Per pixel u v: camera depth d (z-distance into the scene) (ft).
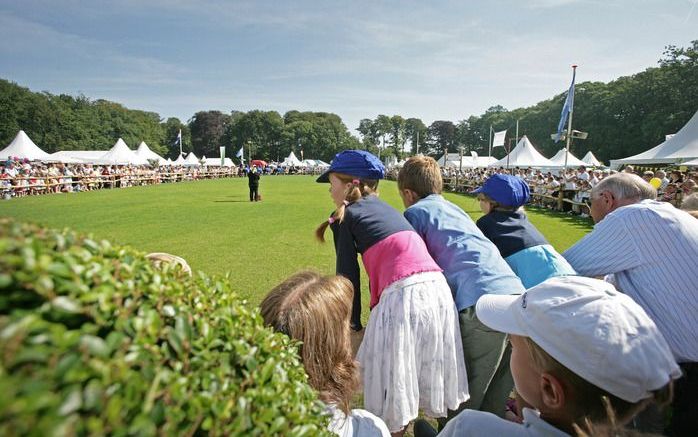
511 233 8.46
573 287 3.89
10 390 1.53
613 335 3.42
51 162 105.81
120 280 2.29
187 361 2.36
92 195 69.46
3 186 62.08
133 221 39.93
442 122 369.09
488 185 8.87
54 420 1.62
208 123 356.59
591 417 3.54
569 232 36.40
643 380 3.38
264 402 2.70
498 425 4.17
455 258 7.72
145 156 128.36
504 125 314.76
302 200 63.87
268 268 22.94
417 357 6.70
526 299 4.18
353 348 7.93
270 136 335.26
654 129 177.06
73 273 2.00
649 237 6.31
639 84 194.70
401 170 9.30
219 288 3.13
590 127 212.02
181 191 80.48
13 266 1.80
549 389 3.76
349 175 7.81
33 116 245.24
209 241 30.55
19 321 1.71
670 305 6.06
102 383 1.84
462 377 7.07
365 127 391.04
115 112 319.27
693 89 167.73
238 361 2.72
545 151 250.78
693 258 6.04
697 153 57.88
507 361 7.94
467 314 7.30
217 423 2.34
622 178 7.89
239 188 90.84
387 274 6.92
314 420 3.24
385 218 7.43
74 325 1.97
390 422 6.60
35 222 2.22
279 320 5.05
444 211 8.36
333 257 25.77
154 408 2.05
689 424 5.80
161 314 2.38
